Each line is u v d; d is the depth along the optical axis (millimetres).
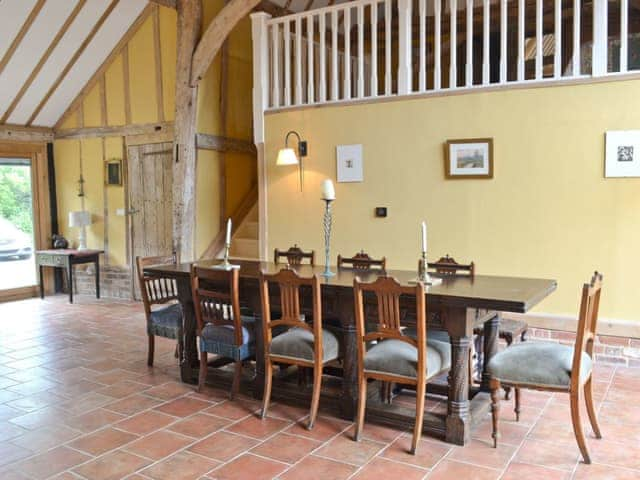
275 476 2889
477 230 5344
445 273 4090
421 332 3078
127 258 7992
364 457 3090
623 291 4824
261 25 6324
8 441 3361
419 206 5594
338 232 6035
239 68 7820
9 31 6508
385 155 5715
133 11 7191
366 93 8500
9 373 4680
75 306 7574
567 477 2846
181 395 4121
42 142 8391
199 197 7289
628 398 3939
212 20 6816
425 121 5488
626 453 3109
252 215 7871
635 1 6703
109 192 8062
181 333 4504
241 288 3992
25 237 8312
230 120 7734
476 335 4297
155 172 7555
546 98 4977
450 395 3266
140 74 7520
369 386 3738
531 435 3354
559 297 5066
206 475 2912
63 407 3904
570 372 2971
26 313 7129
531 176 5090
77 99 8164
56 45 7051
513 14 7637
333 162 6012
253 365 4676
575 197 4945
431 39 8422
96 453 3188
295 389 3914
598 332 4895
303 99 7645
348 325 3586
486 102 5207
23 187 8266
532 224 5121
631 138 4695
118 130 7844
